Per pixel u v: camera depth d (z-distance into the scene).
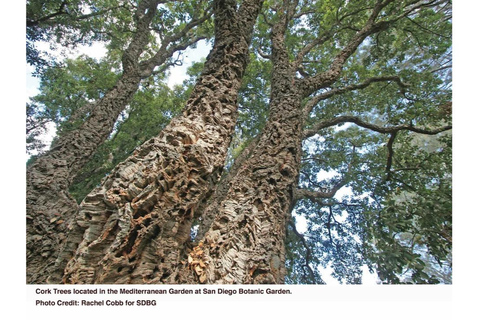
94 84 10.39
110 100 6.30
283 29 6.16
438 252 5.30
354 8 8.11
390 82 8.98
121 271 1.86
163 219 2.07
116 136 11.47
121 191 2.00
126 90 6.79
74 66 11.05
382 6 6.76
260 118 10.23
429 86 8.06
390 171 8.21
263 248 2.32
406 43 8.95
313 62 9.84
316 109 10.93
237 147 11.61
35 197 3.46
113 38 10.55
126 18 10.30
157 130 11.38
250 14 4.19
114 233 1.93
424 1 8.83
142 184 2.07
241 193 2.78
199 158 2.40
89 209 2.02
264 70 10.05
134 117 11.52
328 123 7.62
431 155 7.68
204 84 3.20
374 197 8.84
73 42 9.48
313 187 11.09
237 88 3.36
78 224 2.00
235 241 2.29
